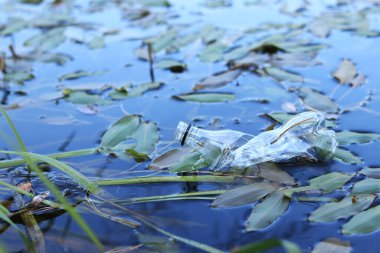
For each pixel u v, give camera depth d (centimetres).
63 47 137
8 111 111
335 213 82
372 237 79
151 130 99
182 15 152
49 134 103
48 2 178
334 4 153
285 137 92
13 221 85
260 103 108
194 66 124
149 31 142
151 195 88
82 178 87
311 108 105
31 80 122
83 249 80
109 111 109
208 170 91
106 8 165
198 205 86
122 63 127
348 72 115
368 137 96
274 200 84
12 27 148
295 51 125
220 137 94
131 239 81
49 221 85
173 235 81
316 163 91
